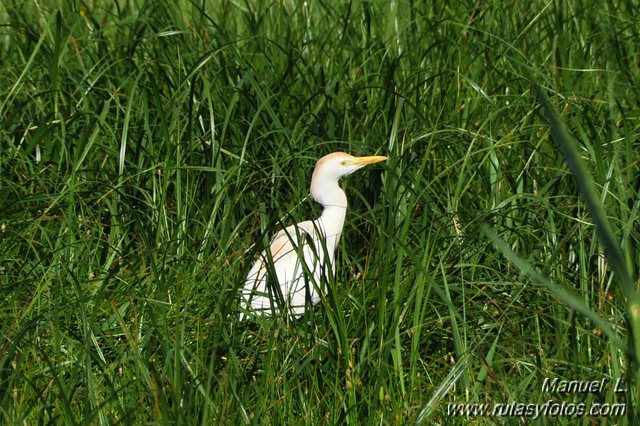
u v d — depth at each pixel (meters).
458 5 14.10
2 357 8.30
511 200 10.27
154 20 13.55
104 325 9.31
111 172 11.50
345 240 11.13
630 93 12.09
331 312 8.48
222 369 8.77
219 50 12.63
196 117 11.77
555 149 11.15
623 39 13.03
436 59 13.09
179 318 8.96
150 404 7.86
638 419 7.32
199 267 9.77
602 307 8.98
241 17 14.73
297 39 13.63
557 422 7.71
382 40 13.80
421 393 8.26
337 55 13.30
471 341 8.91
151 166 11.23
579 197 10.07
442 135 11.46
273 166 10.79
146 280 9.64
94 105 12.58
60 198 10.61
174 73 12.68
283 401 8.08
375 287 9.58
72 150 12.00
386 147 11.31
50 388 8.23
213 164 10.88
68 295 9.52
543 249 9.97
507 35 13.27
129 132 12.03
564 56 12.81
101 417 7.68
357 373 8.27
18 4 15.14
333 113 11.84
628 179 10.02
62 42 13.43
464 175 10.98
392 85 12.20
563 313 9.07
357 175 11.48
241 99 12.16
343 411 7.81
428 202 10.04
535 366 8.13
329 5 14.44
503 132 11.48
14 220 10.49
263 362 8.88
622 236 9.27
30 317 9.33
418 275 9.07
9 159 11.37
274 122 11.41
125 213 10.83
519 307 9.07
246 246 10.27
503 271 9.98
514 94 12.04
